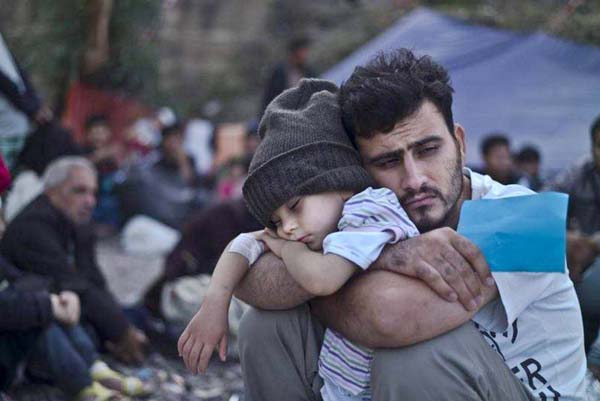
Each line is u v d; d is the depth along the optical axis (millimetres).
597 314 4156
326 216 2715
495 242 2613
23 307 4508
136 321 5949
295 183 2701
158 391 4965
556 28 12773
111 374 4812
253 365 2971
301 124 2777
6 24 12844
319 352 2939
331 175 2699
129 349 5324
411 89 2701
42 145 7332
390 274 2639
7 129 6344
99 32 12039
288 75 10328
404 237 2672
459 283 2596
